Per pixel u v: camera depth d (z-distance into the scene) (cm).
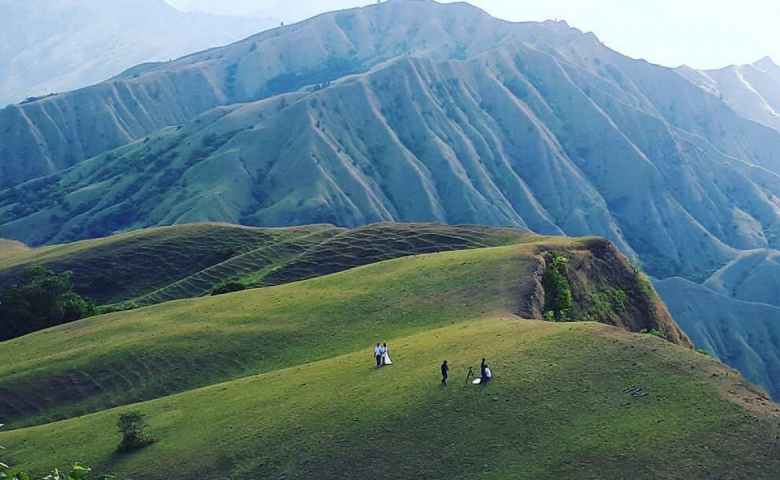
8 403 6950
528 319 6644
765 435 3841
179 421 5600
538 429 4284
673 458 3797
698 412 4125
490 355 5312
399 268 9300
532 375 4847
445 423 4534
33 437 5909
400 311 7631
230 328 7975
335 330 7488
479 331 6078
